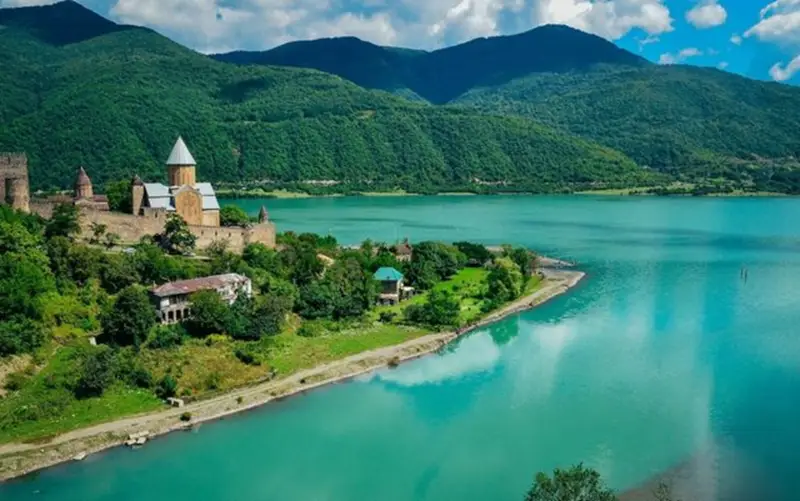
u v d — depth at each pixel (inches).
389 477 3139.8
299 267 5777.6
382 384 4247.0
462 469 3201.3
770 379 4281.5
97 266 4778.5
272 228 6643.7
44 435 3412.9
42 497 2982.3
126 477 3147.1
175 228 5797.2
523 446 3412.9
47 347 3998.5
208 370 4126.5
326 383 4247.0
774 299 6437.0
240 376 4143.7
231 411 3821.4
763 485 3019.2
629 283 7258.9
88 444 3388.3
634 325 5536.4
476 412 3818.9
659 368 4490.7
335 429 3622.0
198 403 3841.0
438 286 6771.7
